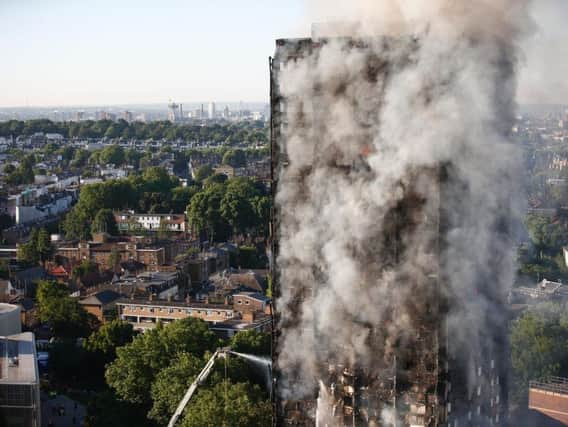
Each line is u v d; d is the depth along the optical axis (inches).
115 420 6220.5
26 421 5575.8
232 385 5639.8
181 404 5354.3
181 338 6752.0
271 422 5167.3
